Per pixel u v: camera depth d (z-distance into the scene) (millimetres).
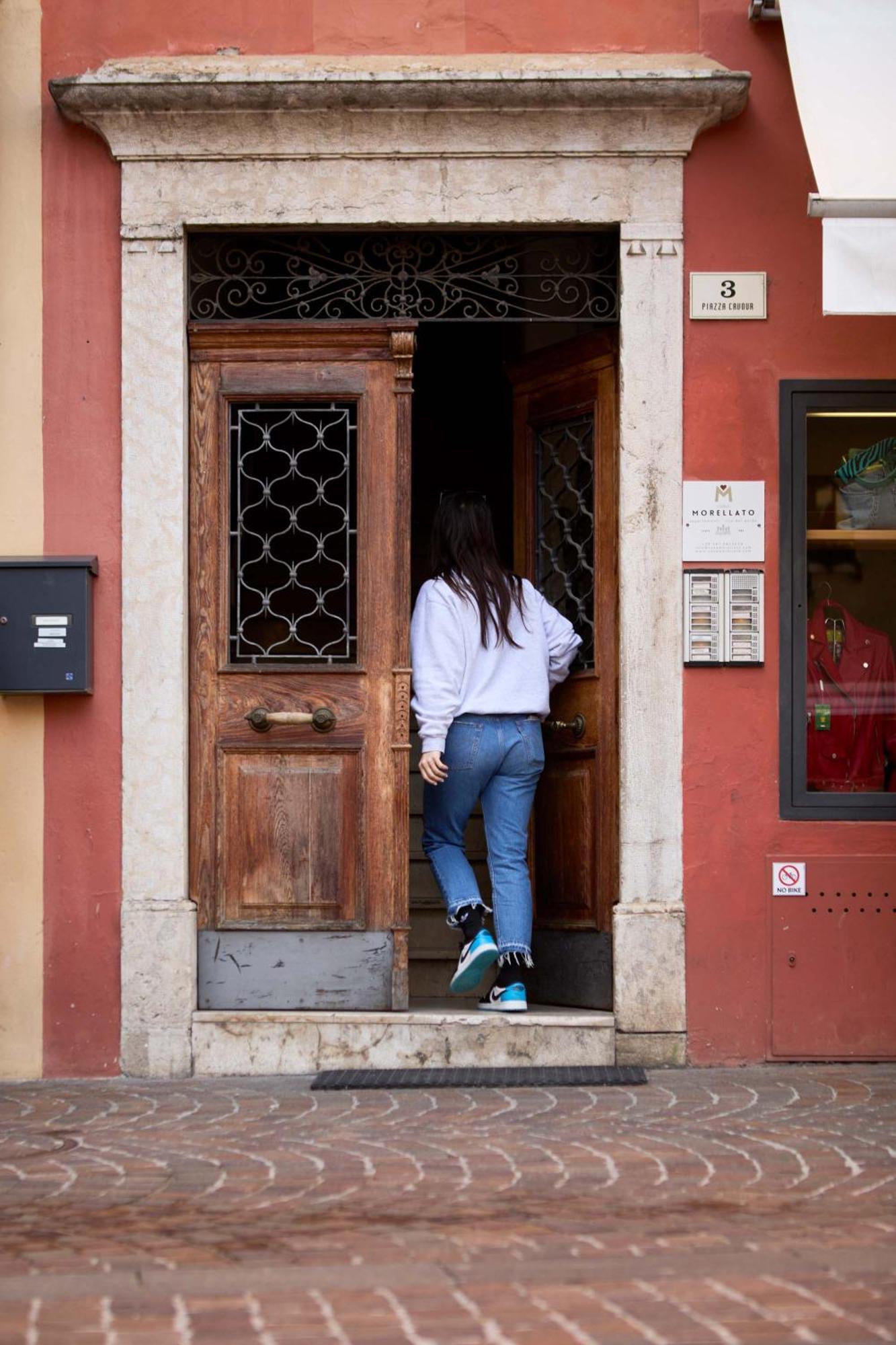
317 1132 5484
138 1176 4887
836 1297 3662
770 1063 6754
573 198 6875
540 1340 3381
